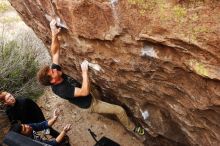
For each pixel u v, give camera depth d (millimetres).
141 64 3963
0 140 5453
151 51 3684
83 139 6309
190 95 3746
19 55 7711
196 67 3303
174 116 4461
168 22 3197
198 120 4012
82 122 6566
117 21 3680
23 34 8891
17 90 7328
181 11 3045
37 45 8266
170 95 4086
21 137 4426
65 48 4965
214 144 4074
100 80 5008
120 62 4207
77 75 5633
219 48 2988
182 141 4840
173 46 3338
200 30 3010
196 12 2963
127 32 3697
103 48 4254
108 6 3625
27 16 5582
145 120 4992
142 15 3369
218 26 2891
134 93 4719
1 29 10242
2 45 7723
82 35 4273
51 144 4961
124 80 4527
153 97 4457
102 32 3971
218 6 2824
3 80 7223
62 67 5812
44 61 8125
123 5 3479
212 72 3191
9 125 5566
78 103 4742
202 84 3486
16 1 5488
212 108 3613
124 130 6164
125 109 5270
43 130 5668
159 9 3195
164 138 5145
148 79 4137
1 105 5914
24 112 5383
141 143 5910
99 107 4980
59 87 4516
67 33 4582
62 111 6859
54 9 4410
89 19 3961
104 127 6363
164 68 3758
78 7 3941
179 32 3168
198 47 3127
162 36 3346
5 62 7414
